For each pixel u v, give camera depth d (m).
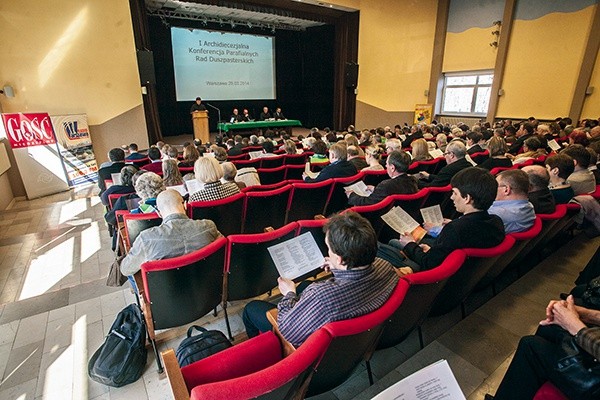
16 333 1.87
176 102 11.40
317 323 0.98
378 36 10.59
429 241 1.94
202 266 1.50
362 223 1.02
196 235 1.60
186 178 3.23
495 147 3.42
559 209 2.03
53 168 5.55
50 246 3.26
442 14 10.37
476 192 1.47
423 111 10.97
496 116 9.88
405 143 5.83
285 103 13.55
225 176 2.80
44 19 5.78
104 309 2.09
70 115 5.82
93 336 1.86
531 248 2.08
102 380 1.50
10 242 3.37
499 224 1.54
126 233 2.17
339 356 1.02
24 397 1.48
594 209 2.42
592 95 8.18
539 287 2.06
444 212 2.81
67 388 1.52
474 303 2.02
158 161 3.90
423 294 1.24
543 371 1.11
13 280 2.66
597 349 0.97
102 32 6.40
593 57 7.98
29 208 4.73
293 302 1.16
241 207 2.48
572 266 2.31
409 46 10.81
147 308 1.50
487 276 1.82
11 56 5.59
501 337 1.66
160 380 1.54
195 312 1.66
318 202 2.95
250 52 11.74
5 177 5.00
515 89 9.41
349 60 10.87
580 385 0.99
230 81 11.59
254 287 1.85
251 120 11.02
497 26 9.38
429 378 0.80
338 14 10.29
